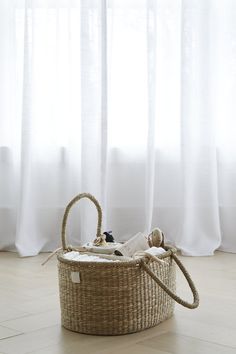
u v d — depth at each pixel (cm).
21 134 376
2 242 391
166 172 393
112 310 206
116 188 396
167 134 393
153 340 200
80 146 392
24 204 375
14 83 389
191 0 372
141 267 209
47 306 246
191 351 189
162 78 392
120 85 392
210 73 376
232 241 384
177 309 239
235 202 382
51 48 389
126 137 394
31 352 190
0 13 389
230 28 382
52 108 389
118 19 391
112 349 191
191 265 336
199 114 378
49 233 389
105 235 247
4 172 392
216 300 254
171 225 392
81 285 208
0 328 216
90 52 375
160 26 391
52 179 390
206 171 377
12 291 274
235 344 195
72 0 387
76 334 209
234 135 383
